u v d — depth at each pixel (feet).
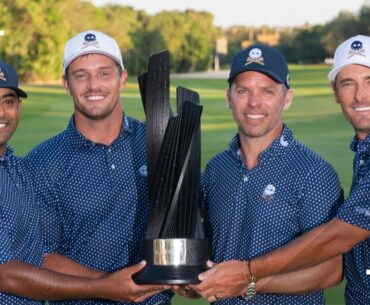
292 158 11.10
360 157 10.94
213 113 68.54
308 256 10.68
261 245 11.08
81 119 12.17
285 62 11.29
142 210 12.17
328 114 67.87
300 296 11.34
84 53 11.87
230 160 11.53
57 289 10.97
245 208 11.23
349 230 10.59
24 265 10.92
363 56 11.23
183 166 10.79
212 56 250.16
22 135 53.83
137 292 10.83
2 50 122.42
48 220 11.99
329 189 10.96
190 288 11.07
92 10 155.94
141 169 12.20
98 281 10.96
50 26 125.59
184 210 10.82
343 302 18.44
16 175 11.41
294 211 11.02
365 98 11.27
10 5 122.52
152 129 11.08
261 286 10.99
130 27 183.01
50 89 99.66
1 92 11.71
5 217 10.87
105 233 12.04
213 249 11.53
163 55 11.11
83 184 12.03
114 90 12.08
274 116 11.10
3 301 11.03
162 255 10.68
